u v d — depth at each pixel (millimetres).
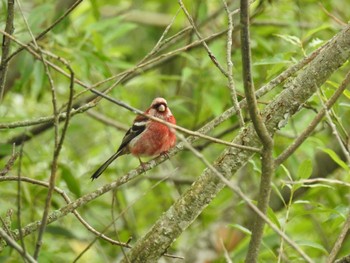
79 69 13492
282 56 10289
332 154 9195
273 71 10305
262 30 14516
